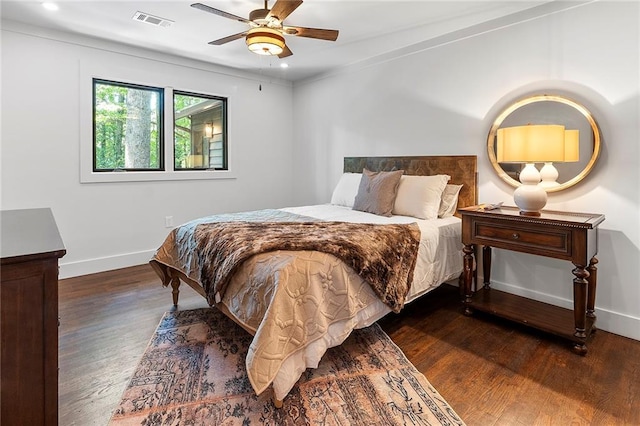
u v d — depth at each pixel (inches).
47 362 45.0
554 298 106.7
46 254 43.6
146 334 92.5
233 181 185.0
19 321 42.8
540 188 95.7
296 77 194.1
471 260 105.0
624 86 90.8
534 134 90.9
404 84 144.9
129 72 146.6
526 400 67.3
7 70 121.0
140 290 124.4
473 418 62.3
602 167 95.4
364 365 78.4
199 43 140.7
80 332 93.3
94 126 143.0
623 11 90.0
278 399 62.2
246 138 188.2
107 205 146.3
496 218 96.6
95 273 143.4
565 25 100.1
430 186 122.8
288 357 64.1
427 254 101.9
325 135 185.3
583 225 80.6
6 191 123.6
